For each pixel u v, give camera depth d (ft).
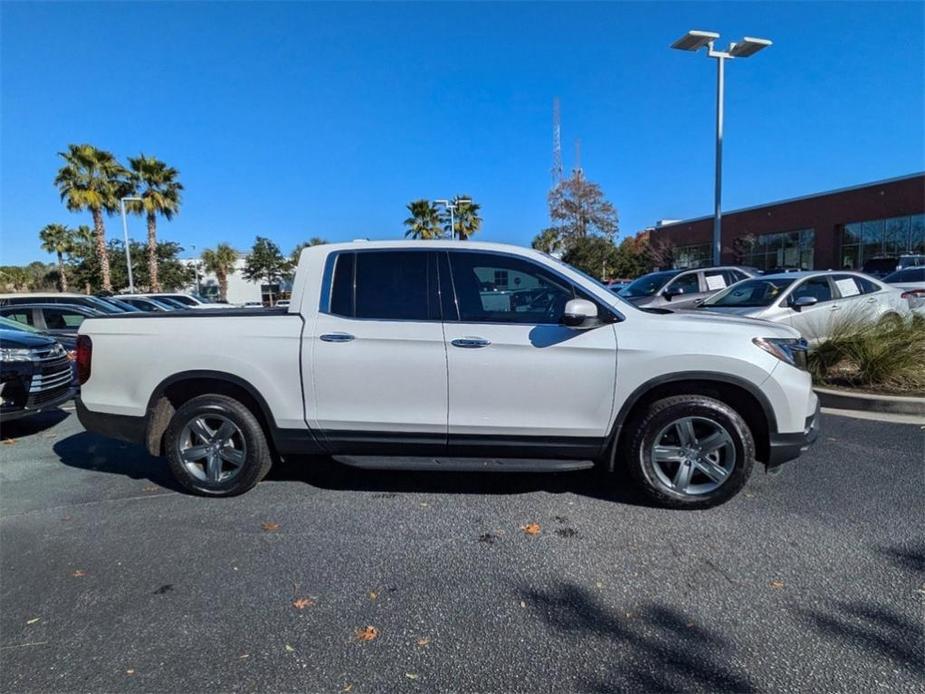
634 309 13.46
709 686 7.79
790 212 118.52
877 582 10.21
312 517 13.26
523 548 11.69
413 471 16.12
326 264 13.88
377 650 8.64
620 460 15.96
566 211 141.69
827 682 7.81
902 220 97.09
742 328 13.28
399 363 13.26
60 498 14.67
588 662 8.31
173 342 14.10
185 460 14.40
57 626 9.31
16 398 20.44
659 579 10.46
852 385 24.18
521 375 13.10
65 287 176.14
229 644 8.81
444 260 13.70
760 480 15.02
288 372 13.61
